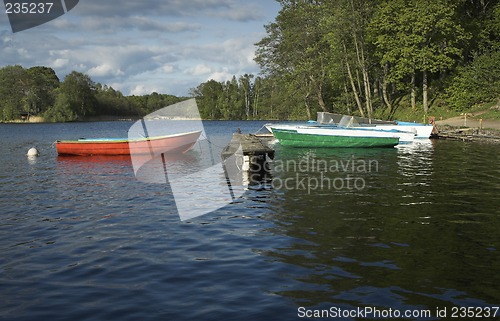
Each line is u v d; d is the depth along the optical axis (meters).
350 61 50.41
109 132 61.44
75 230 9.33
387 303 5.54
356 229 8.94
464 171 17.31
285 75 58.06
